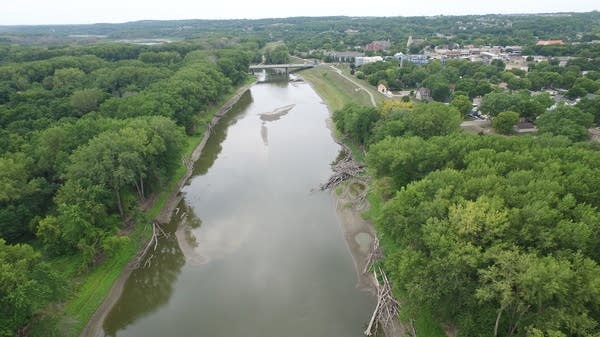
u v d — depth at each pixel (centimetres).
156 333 5447
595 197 5147
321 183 9612
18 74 16538
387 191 7594
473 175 5700
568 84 16400
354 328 5356
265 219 8100
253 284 6253
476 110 13725
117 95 15538
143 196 8294
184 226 7931
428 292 4400
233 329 5422
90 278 6212
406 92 17750
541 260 3950
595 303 3869
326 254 6931
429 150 6962
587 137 10069
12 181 6806
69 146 8194
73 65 18550
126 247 6975
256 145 12306
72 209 6169
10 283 4478
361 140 11294
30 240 6856
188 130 12644
